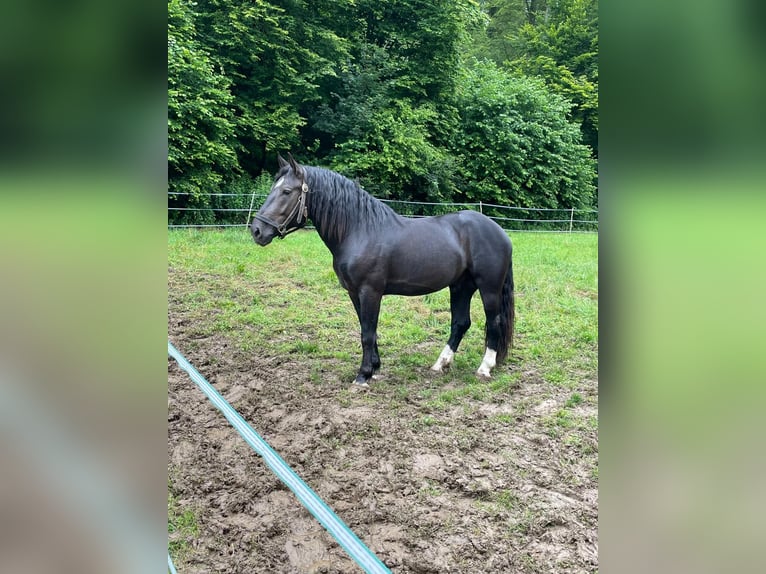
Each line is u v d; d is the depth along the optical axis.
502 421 3.13
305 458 2.69
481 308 5.73
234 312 5.28
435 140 16.34
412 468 2.62
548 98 18.34
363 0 15.12
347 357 4.23
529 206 16.70
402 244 3.53
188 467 2.60
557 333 4.89
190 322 4.93
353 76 14.66
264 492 2.41
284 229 3.41
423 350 4.47
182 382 3.65
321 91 15.09
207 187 11.16
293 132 13.68
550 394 3.55
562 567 1.95
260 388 3.59
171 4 10.77
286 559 2.00
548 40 20.80
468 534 2.12
